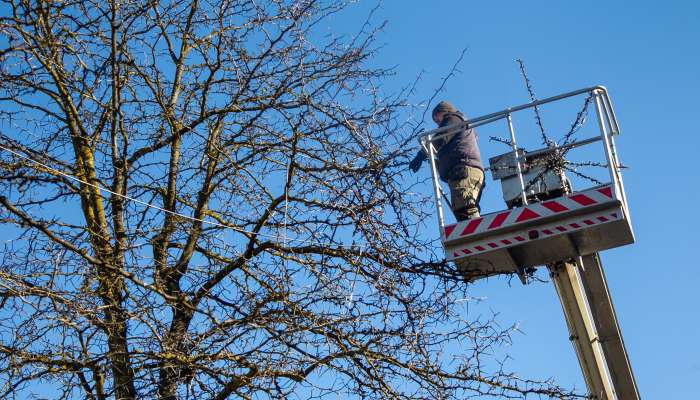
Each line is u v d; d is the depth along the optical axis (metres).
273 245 13.36
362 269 13.25
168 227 13.62
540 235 13.98
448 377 12.89
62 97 14.06
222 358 12.34
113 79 13.91
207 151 14.02
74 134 14.04
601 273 14.66
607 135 14.46
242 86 13.93
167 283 13.38
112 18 13.94
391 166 13.29
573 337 15.14
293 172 13.45
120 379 12.23
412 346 12.67
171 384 12.10
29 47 13.94
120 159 13.98
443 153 15.60
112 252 13.02
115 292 12.83
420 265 13.58
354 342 12.80
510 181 15.05
